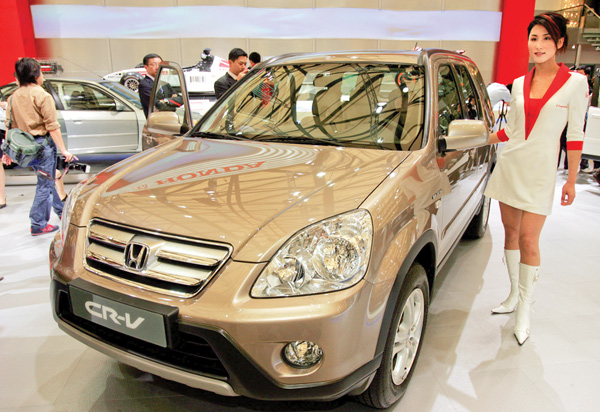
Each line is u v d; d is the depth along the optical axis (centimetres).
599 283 270
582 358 197
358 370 128
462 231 245
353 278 123
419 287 163
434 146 181
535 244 202
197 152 188
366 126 191
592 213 410
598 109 479
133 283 131
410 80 201
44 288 258
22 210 409
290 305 117
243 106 225
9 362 191
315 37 1118
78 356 196
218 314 117
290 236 124
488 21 1166
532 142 192
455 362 192
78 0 1016
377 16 1124
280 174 155
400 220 141
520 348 203
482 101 282
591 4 1355
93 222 147
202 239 126
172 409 165
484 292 256
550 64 186
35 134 321
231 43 1095
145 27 1060
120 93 541
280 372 120
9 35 943
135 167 178
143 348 134
